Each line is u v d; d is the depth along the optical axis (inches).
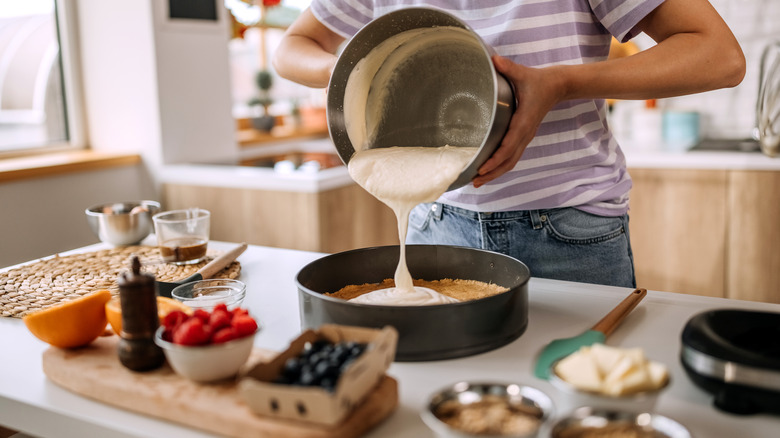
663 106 121.9
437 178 39.9
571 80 38.6
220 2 120.3
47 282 52.3
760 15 111.6
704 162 98.8
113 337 39.7
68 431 32.1
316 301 37.0
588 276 51.7
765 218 97.0
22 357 38.9
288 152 142.7
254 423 28.0
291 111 157.3
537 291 46.8
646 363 27.9
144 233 64.9
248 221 105.6
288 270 54.7
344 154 44.7
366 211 112.0
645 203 104.2
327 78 49.6
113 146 115.3
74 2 112.2
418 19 40.2
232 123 125.1
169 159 112.8
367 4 52.9
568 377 28.0
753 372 28.3
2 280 52.9
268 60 161.0
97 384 32.8
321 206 99.6
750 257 99.1
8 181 92.5
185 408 29.9
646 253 105.7
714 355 29.6
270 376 30.2
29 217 96.9
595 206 50.3
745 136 116.7
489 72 42.1
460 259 47.0
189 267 56.2
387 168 42.5
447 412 26.7
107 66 112.3
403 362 35.9
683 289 104.5
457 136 44.8
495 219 51.3
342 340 32.4
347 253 46.1
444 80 44.4
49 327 36.2
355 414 28.3
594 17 46.8
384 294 41.9
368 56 43.0
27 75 107.9
